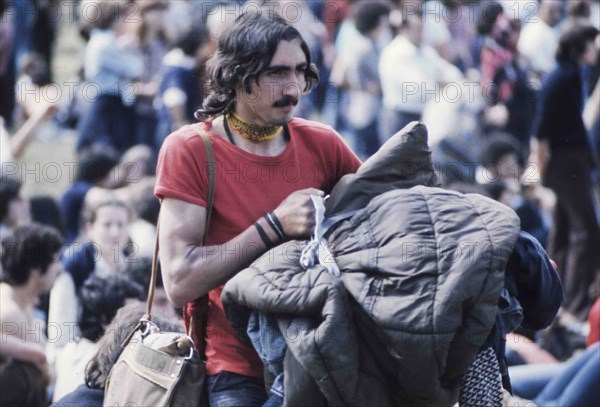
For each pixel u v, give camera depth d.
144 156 13.49
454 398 5.23
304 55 5.75
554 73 13.51
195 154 5.73
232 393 5.77
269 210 5.80
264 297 5.21
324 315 5.09
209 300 5.85
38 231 9.04
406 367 5.04
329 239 5.40
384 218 5.29
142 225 12.01
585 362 8.63
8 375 8.39
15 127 17.50
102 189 12.64
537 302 5.54
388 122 16.41
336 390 5.08
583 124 13.65
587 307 12.98
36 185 16.59
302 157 5.96
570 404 8.43
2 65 17.36
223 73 5.69
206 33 15.52
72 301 10.40
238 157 5.79
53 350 9.47
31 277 8.96
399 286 5.07
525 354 9.72
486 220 5.22
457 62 17.97
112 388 5.98
